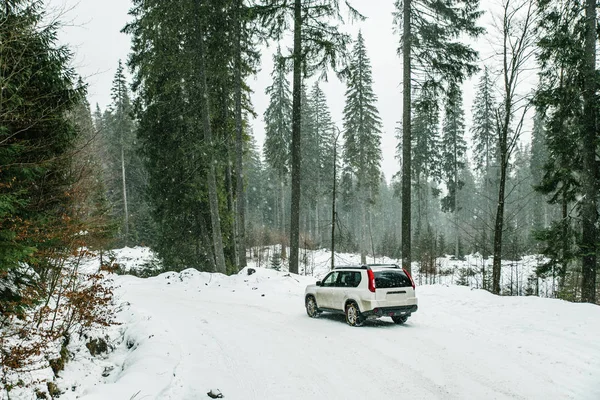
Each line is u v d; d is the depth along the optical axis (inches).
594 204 601.3
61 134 352.5
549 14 597.6
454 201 1577.3
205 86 785.6
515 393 241.3
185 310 540.1
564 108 595.5
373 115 1464.1
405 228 690.2
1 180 275.3
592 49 580.1
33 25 297.9
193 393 254.2
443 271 1300.4
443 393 245.1
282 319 489.1
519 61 629.6
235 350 350.0
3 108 277.3
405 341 368.8
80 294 311.6
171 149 909.2
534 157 1515.7
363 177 1456.7
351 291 454.6
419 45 685.9
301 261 1544.0
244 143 1061.8
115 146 1720.0
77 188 362.3
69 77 348.8
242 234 853.2
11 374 215.6
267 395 250.2
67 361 290.2
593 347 319.6
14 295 251.1
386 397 242.1
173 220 948.6
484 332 390.9
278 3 743.7
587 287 602.9
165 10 711.7
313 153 1747.0
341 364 307.3
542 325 395.5
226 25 797.2
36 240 273.1
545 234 639.8
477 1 640.4
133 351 335.6
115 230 439.2
